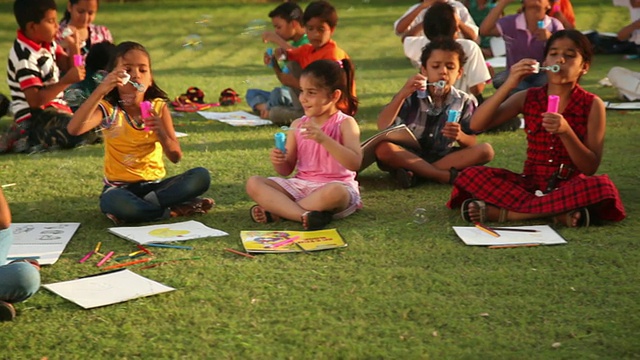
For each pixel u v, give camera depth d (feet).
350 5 61.67
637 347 8.07
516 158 16.79
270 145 18.43
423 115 15.37
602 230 11.88
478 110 13.08
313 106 13.10
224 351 8.16
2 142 18.25
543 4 21.01
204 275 10.27
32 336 8.57
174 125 20.89
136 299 9.48
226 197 14.23
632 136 18.31
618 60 30.76
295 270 10.42
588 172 12.54
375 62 33.65
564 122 11.91
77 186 15.02
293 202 12.56
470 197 13.06
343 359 7.98
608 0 55.47
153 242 11.62
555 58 12.41
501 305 9.18
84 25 21.38
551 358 7.89
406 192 14.56
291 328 8.64
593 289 9.61
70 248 11.51
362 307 9.19
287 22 23.12
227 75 30.19
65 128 18.25
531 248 11.11
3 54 37.24
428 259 10.77
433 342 8.29
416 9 24.63
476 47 18.85
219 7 60.29
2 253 9.42
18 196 14.34
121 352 8.18
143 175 13.24
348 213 12.89
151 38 43.52
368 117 21.65
